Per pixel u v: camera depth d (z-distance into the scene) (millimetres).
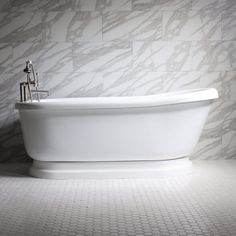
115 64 3291
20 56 3283
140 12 3275
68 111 2689
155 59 3289
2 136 3303
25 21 3270
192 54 3285
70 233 1827
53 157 2789
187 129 2768
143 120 2699
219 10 3271
